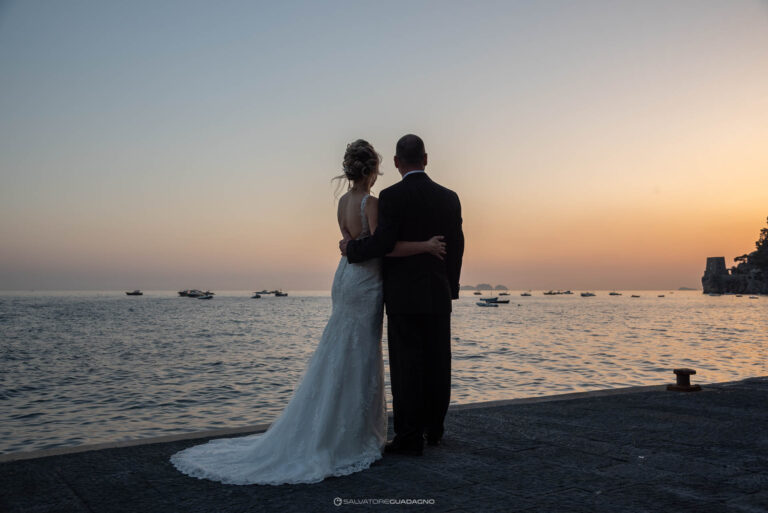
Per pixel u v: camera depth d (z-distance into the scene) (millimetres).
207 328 46938
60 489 2445
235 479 2555
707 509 2154
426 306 3084
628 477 2594
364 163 3219
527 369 19062
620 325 52312
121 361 23078
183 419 11258
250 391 15117
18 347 29672
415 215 3133
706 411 4293
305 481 2559
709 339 34094
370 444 3039
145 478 2623
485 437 3455
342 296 3123
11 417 11570
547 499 2283
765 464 2812
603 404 4609
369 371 3084
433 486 2484
